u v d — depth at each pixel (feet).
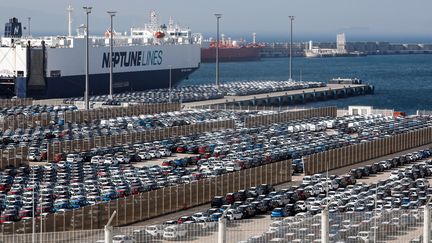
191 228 484.33
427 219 423.64
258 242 474.49
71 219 565.12
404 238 474.90
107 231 369.30
